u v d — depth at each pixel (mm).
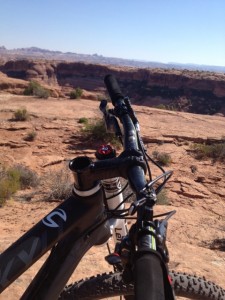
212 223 9344
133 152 1485
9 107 29531
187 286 2031
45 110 29547
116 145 21812
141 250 1082
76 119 26859
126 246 1243
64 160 19516
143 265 1023
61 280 1508
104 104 2012
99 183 1513
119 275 2023
